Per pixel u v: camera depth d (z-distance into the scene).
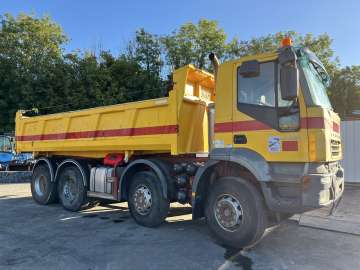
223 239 5.14
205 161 5.95
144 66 27.50
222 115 5.31
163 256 4.73
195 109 6.21
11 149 19.83
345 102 30.41
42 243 5.38
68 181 8.22
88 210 8.14
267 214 4.97
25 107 22.38
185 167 6.07
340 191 5.29
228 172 5.44
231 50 27.56
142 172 6.42
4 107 22.58
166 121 6.04
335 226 6.16
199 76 6.30
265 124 4.86
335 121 5.18
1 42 23.16
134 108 6.58
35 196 9.15
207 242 5.36
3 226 6.54
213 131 5.63
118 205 8.79
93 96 23.50
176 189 6.13
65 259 4.64
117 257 4.71
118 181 7.04
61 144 8.27
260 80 4.97
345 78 31.03
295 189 4.64
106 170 7.43
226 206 5.11
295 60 4.40
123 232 5.99
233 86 5.23
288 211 4.61
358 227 6.09
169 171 6.18
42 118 8.90
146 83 25.03
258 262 4.49
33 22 24.98
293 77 4.38
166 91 6.26
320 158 4.39
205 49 27.23
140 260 4.59
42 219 7.16
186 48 27.08
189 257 4.69
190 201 5.89
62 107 23.05
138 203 6.40
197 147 6.21
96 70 23.78
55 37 26.31
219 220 5.20
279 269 4.25
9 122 22.61
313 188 4.39
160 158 6.64
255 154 4.90
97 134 7.36
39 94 22.94
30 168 19.48
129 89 24.83
